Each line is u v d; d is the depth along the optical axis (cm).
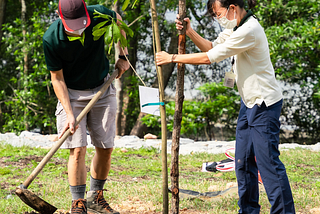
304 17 1071
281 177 263
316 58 1033
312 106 1148
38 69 1209
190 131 1094
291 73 1018
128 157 671
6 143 741
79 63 288
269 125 265
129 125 1417
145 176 514
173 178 246
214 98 1090
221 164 541
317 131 1162
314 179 489
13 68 1466
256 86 267
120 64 324
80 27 256
